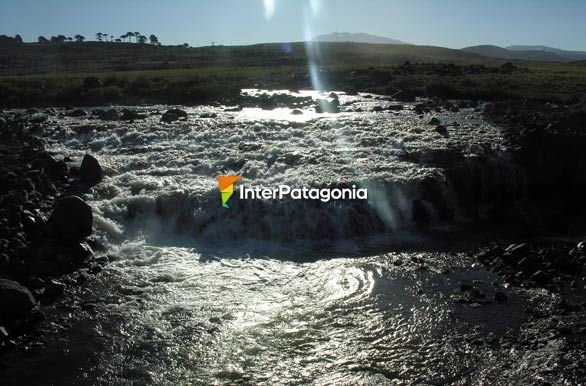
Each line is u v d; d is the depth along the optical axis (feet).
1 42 605.73
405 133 101.81
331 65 331.36
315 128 108.27
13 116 130.93
